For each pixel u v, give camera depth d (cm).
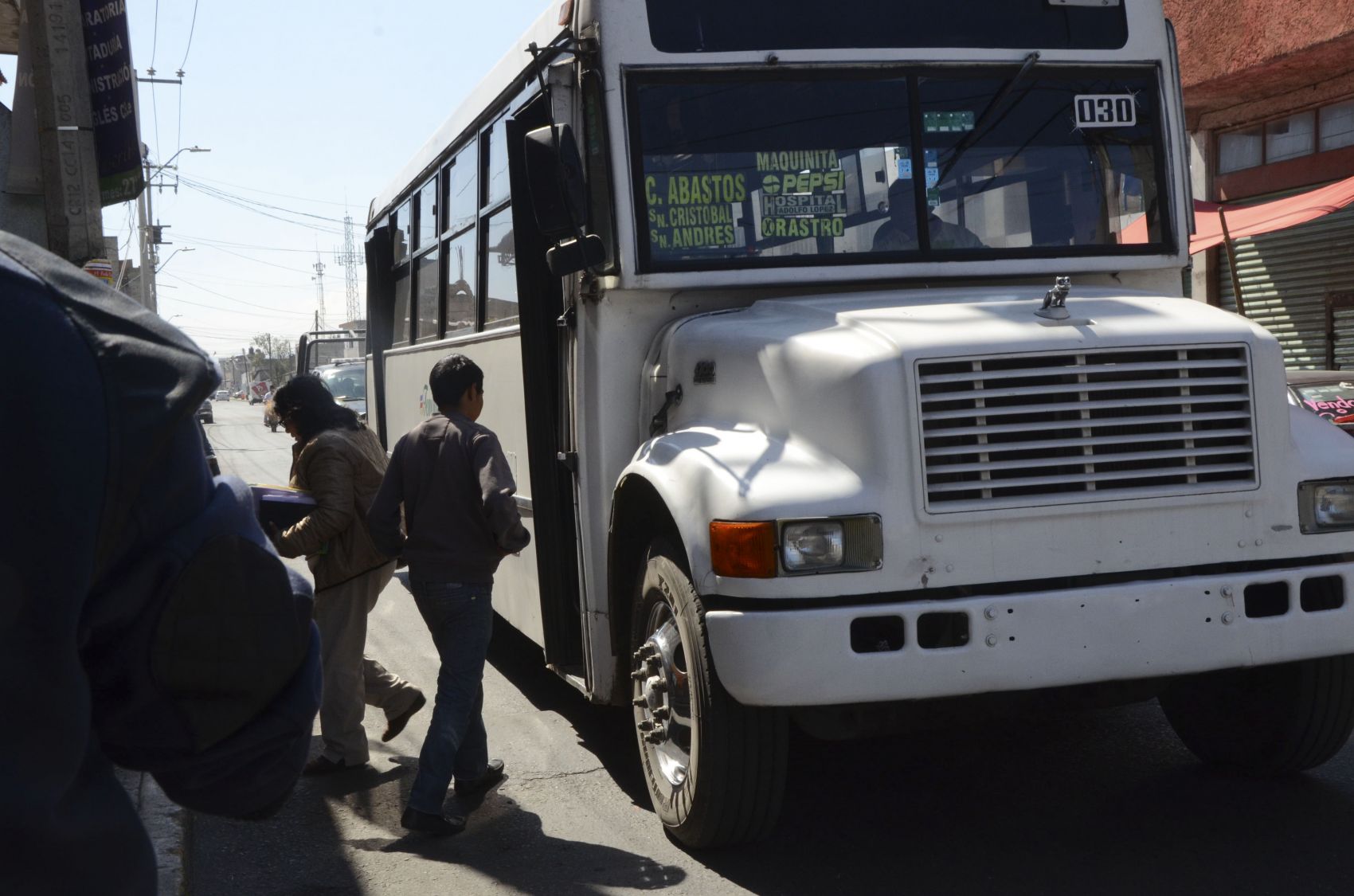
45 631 104
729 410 462
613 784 541
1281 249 1568
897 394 403
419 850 472
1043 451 412
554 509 573
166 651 114
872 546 398
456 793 521
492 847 471
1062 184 542
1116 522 415
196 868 460
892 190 525
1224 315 445
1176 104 557
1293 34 1373
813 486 404
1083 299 461
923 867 431
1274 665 463
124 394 109
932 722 424
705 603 425
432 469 494
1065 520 412
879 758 557
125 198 812
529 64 595
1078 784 510
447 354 812
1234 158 1638
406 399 960
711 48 515
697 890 420
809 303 482
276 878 448
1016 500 408
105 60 799
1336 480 433
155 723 117
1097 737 571
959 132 533
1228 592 416
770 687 393
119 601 111
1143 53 555
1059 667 404
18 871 104
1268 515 427
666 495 436
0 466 103
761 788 427
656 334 521
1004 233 533
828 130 522
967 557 405
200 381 114
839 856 445
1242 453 425
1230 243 1334
